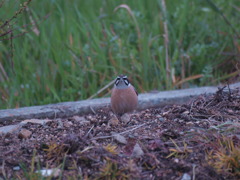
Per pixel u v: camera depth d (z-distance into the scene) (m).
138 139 7.79
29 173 6.71
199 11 16.38
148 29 14.73
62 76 12.50
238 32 14.73
